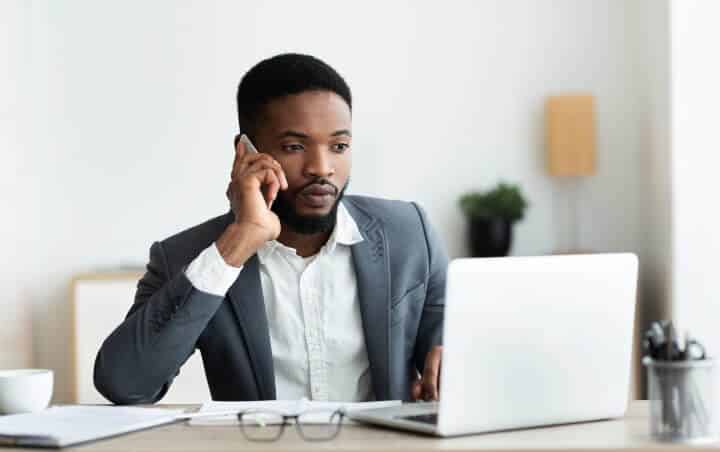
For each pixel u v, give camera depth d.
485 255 5.50
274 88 2.27
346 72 5.65
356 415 1.90
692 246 5.11
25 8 5.58
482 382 1.76
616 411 1.96
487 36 5.66
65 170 5.62
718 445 1.64
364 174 5.66
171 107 5.62
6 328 5.36
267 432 1.83
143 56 5.61
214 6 5.62
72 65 5.61
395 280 2.41
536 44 5.67
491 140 5.68
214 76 5.62
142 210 5.63
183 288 2.12
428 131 5.67
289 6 5.63
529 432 1.81
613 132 5.68
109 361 2.15
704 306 5.09
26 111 5.58
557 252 5.60
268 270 2.41
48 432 1.78
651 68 5.43
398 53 5.65
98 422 1.90
